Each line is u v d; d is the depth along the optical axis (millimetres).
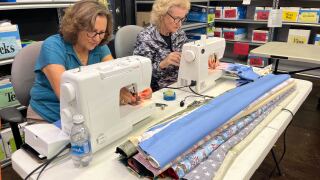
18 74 1355
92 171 806
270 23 2875
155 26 1792
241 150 874
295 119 2686
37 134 877
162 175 756
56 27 2529
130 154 794
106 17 1181
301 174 1917
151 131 864
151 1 2904
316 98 3176
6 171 1964
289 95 1320
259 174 1914
